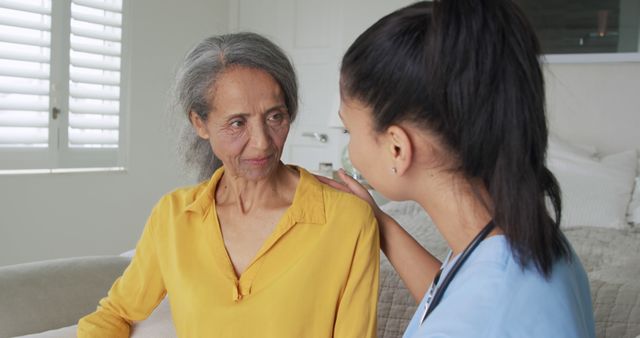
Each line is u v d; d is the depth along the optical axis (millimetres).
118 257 1551
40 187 3254
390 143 603
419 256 974
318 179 1092
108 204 3662
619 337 1552
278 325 936
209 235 1014
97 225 3604
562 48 3305
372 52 590
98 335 1108
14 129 3168
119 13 3598
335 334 966
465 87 527
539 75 540
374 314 979
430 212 639
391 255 995
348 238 960
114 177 3682
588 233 2318
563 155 2912
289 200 1039
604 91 3256
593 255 1981
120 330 1146
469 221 599
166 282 1039
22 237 3180
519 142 523
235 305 949
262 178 973
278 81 939
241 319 946
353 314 957
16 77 3094
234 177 1016
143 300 1122
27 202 3191
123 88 3686
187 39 4129
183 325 993
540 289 501
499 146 531
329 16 4145
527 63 526
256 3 4426
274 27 4375
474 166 552
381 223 1017
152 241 1090
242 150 946
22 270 1363
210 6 4316
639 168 2891
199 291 971
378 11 3883
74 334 1170
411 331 667
